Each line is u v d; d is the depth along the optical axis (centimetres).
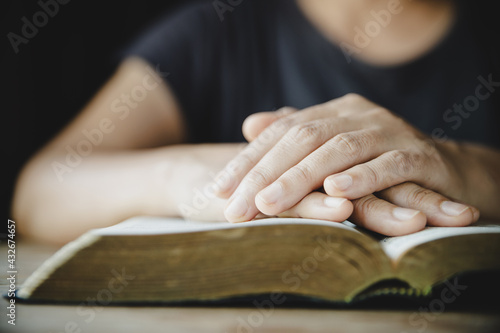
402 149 73
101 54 191
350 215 68
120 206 88
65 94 186
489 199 79
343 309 61
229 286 61
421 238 62
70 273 60
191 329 56
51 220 92
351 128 74
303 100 125
